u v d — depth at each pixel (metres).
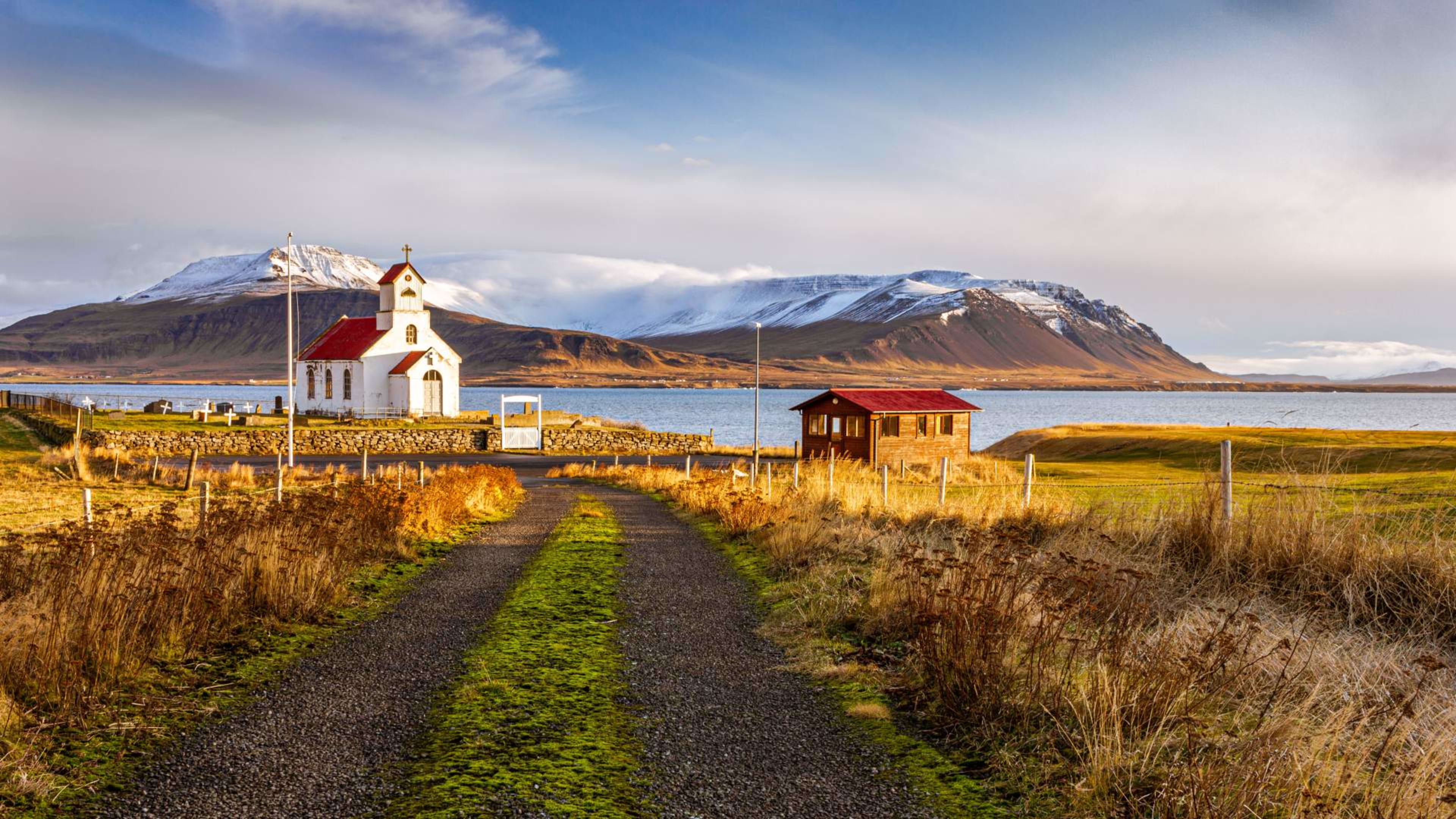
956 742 7.04
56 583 8.83
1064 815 5.73
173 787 6.02
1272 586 10.16
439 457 54.16
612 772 6.43
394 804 5.80
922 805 5.95
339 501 16.20
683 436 61.75
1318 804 5.16
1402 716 5.91
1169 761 6.21
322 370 70.81
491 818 5.59
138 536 10.38
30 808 5.56
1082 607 8.62
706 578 14.30
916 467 44.91
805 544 15.43
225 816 5.59
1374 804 5.35
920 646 8.48
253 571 11.08
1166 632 8.37
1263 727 6.40
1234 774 5.73
